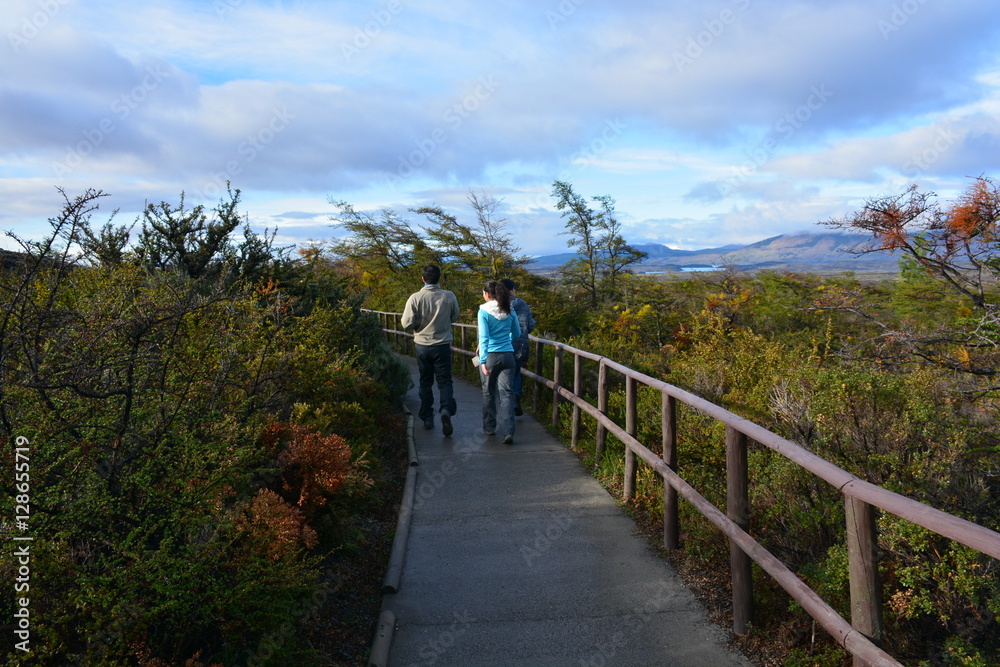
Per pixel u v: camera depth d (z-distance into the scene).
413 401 9.11
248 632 2.71
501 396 6.72
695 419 5.26
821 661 2.75
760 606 3.26
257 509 3.08
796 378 4.28
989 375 5.23
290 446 4.01
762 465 4.00
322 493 3.98
